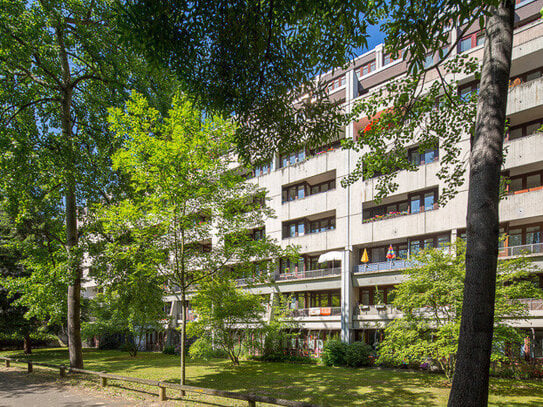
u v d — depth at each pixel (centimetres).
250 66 761
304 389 1441
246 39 707
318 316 2772
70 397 1209
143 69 1703
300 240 3000
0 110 1670
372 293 2683
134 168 1392
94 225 1773
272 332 2477
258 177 3409
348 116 1144
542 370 1711
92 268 1795
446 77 2311
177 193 1341
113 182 1777
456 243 1652
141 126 1398
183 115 1338
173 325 3844
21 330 3170
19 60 1633
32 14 1565
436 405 1153
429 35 615
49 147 1702
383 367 2197
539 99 2000
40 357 3069
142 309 2145
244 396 944
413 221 2398
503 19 636
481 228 568
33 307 2000
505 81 618
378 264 2553
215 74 780
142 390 1304
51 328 3403
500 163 590
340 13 654
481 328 541
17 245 1984
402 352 1585
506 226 2172
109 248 1477
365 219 2745
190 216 1440
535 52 2050
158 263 1447
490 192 577
